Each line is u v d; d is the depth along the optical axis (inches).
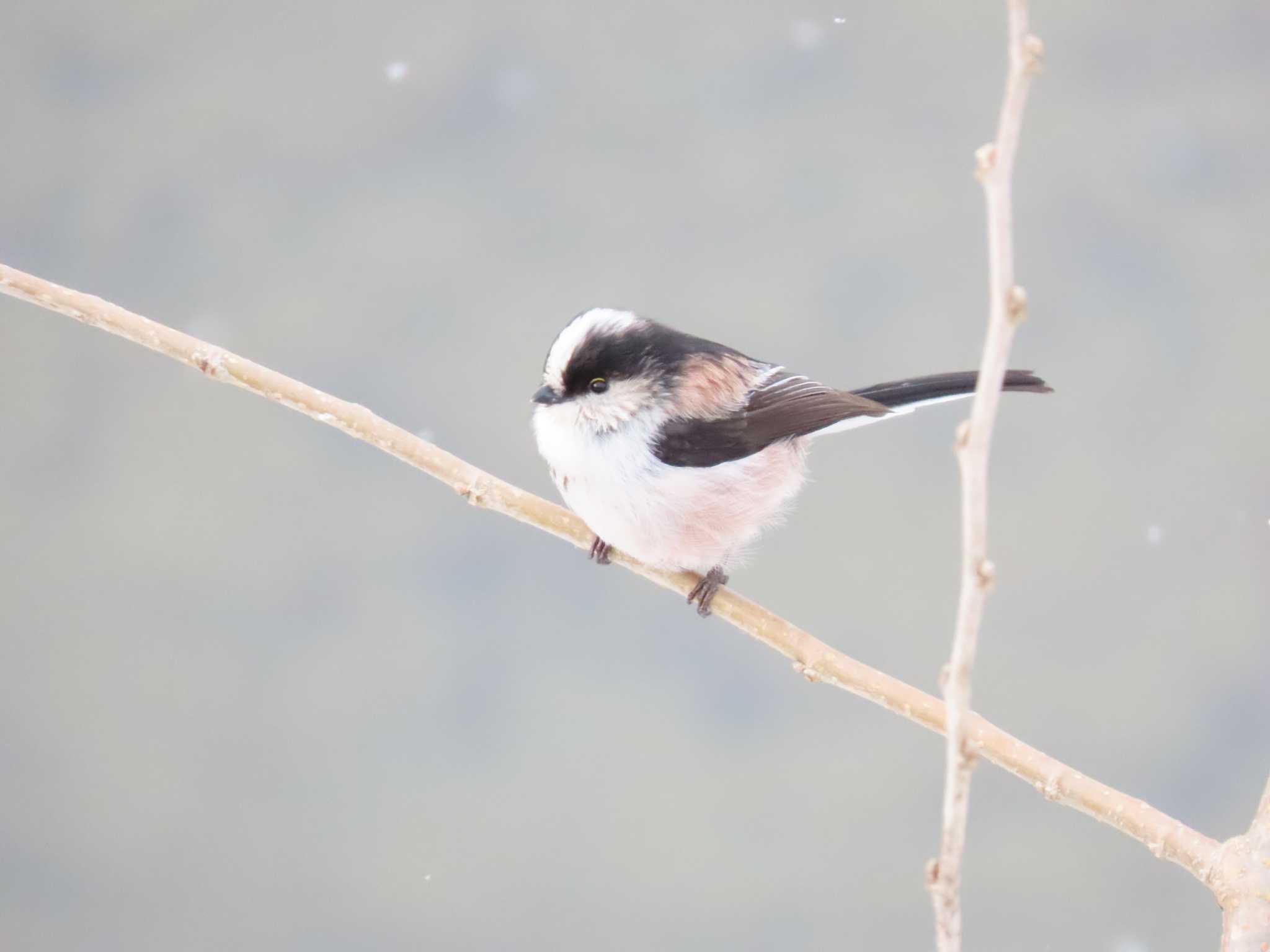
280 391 209.6
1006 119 109.0
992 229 110.1
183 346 208.2
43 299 208.2
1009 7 108.7
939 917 119.0
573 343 233.1
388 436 215.2
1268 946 143.3
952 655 118.0
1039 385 243.8
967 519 115.2
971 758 118.2
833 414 236.1
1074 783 166.2
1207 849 153.4
